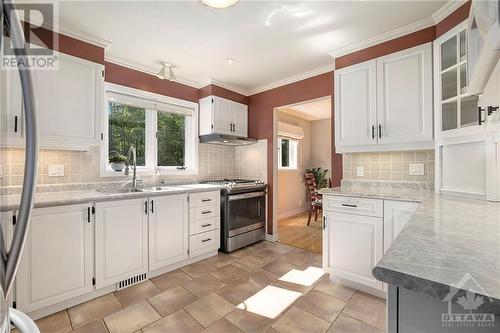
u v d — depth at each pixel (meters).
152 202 2.29
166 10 1.86
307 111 5.18
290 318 1.71
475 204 1.38
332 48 2.46
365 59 2.35
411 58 2.02
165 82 3.13
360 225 2.02
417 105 1.99
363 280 2.01
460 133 1.66
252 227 3.31
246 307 1.84
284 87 3.39
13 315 0.64
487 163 1.50
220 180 3.68
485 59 0.87
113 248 2.03
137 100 2.91
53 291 1.72
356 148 2.36
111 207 2.02
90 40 2.21
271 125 3.56
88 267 1.89
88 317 1.72
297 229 4.15
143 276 2.25
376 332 1.57
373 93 2.20
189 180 3.37
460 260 0.57
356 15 1.94
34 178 0.52
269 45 2.41
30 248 1.63
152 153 3.07
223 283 2.22
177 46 2.42
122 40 2.30
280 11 1.88
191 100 3.42
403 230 0.83
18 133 1.54
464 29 1.64
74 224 1.82
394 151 2.30
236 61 2.77
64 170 2.29
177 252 2.50
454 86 1.76
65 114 2.04
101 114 2.27
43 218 1.69
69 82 2.06
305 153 5.86
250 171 3.79
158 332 1.57
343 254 2.12
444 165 1.87
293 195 5.37
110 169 2.70
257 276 2.36
